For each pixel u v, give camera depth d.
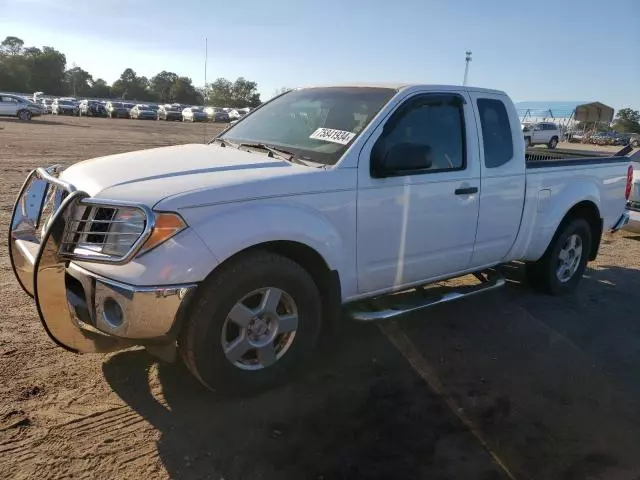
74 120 45.78
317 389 3.64
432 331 4.71
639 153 8.94
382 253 3.96
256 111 4.95
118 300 2.96
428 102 4.25
